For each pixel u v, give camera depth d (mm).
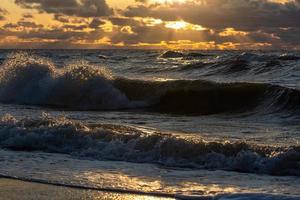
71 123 11453
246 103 20281
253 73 33094
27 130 11414
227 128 13930
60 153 10297
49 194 7168
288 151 8836
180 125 14672
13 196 7051
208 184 7734
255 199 6398
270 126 14445
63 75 23109
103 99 22234
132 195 7145
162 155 9492
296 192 7191
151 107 21375
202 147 9375
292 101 19016
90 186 7602
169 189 7422
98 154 9961
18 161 9461
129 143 10016
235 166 8859
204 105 21109
